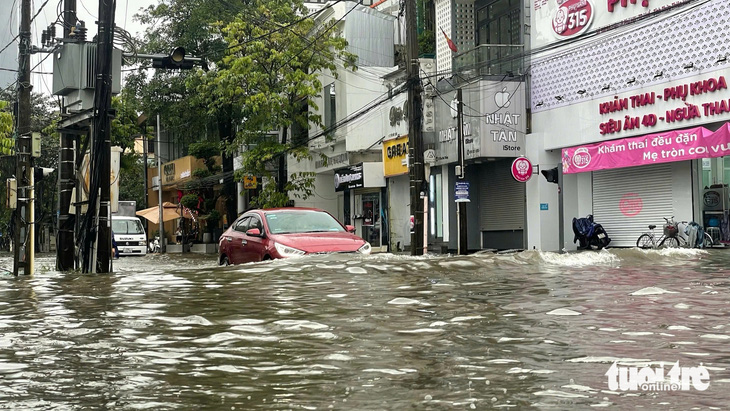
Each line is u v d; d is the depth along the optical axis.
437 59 29.23
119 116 40.22
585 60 22.52
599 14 21.98
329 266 10.69
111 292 9.08
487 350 4.75
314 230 13.96
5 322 6.63
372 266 10.55
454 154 26.91
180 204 46.94
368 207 35.50
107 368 4.50
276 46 32.75
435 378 4.03
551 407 3.40
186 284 9.64
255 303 7.41
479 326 5.67
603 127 21.88
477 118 25.11
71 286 10.12
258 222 14.15
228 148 33.69
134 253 36.22
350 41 34.00
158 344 5.30
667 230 19.58
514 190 26.09
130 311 7.14
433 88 28.20
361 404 3.54
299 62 32.66
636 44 20.70
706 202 19.53
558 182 24.14
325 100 37.12
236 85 32.19
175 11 39.31
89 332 5.91
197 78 37.69
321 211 14.61
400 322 5.96
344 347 5.00
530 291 7.75
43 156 50.19
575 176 24.02
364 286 8.56
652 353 4.53
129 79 41.34
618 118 21.39
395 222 32.34
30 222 17.20
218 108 36.91
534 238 24.59
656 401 3.46
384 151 31.64
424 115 28.59
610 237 22.75
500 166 26.78
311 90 32.19
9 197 17.42
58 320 6.67
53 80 16.39
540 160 24.36
